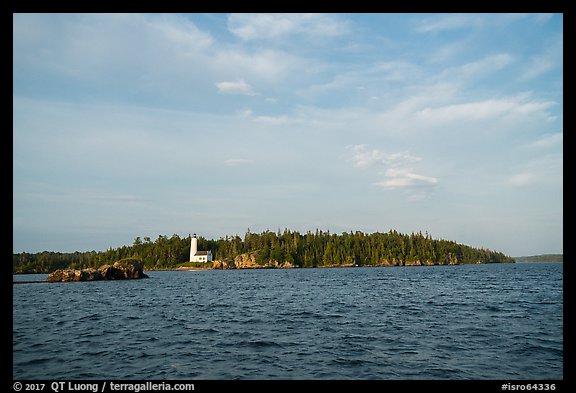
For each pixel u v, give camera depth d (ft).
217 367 52.03
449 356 55.88
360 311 103.81
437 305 114.32
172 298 156.35
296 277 350.64
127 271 353.51
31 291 209.56
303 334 72.79
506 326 77.92
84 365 53.21
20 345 65.57
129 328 81.97
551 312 96.84
